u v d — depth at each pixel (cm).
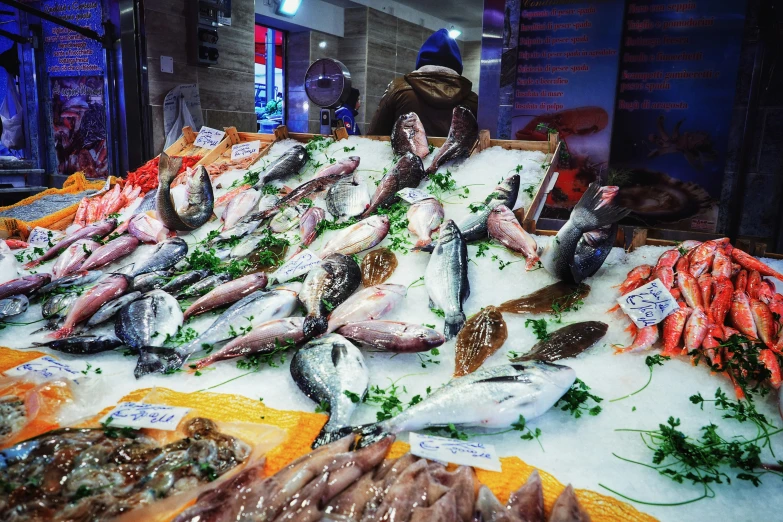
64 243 473
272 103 1459
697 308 300
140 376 287
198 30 879
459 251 351
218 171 580
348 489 194
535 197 425
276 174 522
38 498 192
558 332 298
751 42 515
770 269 328
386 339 290
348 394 250
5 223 511
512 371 252
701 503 202
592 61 590
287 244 420
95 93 862
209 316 353
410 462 208
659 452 222
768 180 547
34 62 895
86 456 209
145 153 848
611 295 335
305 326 301
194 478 204
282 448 223
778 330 287
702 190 570
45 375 283
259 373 294
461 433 241
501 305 332
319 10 1366
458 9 1571
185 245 430
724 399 248
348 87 809
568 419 252
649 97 574
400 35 1546
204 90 934
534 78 624
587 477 215
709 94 545
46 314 362
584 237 344
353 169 502
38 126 922
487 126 663
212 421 239
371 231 399
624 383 273
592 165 616
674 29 547
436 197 455
